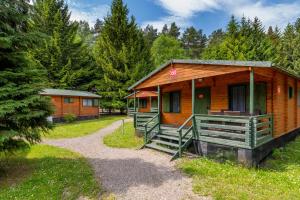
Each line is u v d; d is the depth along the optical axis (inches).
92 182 260.7
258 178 269.7
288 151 402.9
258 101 429.7
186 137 400.8
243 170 297.3
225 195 222.1
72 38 1382.9
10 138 273.7
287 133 471.2
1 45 258.5
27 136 297.1
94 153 412.2
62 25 1333.7
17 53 288.5
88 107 1160.2
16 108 265.0
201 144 378.3
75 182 261.6
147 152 407.8
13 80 282.2
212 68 387.2
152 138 469.4
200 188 239.8
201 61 399.2
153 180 267.6
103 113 1430.9
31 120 294.2
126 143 489.7
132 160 355.6
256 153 322.0
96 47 1480.1
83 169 308.7
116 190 241.1
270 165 327.6
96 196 229.1
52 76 1311.5
